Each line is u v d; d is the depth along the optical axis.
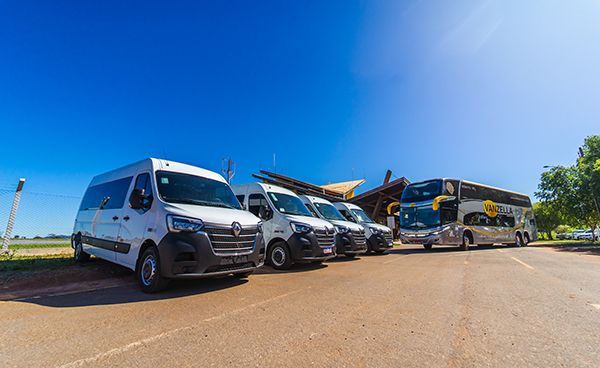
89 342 2.86
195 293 4.98
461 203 17.17
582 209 25.45
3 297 4.73
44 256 9.34
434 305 4.21
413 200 17.17
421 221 16.48
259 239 5.93
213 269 5.03
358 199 26.55
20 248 10.95
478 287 5.54
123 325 3.36
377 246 13.13
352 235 10.74
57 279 5.96
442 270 7.89
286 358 2.50
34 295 4.87
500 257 11.96
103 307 4.12
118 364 2.41
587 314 3.79
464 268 8.33
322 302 4.38
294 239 7.90
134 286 5.59
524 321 3.50
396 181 24.41
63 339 2.94
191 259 4.82
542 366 2.37
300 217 8.59
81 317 3.66
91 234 7.30
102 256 6.63
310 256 7.93
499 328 3.25
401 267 8.58
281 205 8.88
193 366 2.36
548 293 5.02
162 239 4.85
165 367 2.35
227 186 7.09
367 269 8.12
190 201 5.71
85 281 6.07
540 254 13.62
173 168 6.27
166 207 5.16
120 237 5.99
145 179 6.03
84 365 2.39
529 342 2.86
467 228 17.11
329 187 33.66
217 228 5.17
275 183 23.16
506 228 20.42
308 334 3.06
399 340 2.90
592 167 22.58
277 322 3.45
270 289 5.31
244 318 3.61
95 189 8.06
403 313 3.81
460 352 2.62
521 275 7.00
